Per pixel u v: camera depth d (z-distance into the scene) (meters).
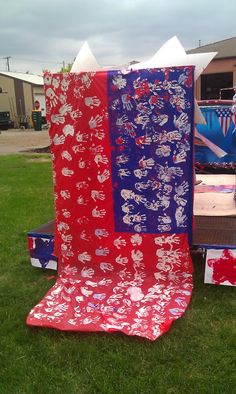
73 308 3.27
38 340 2.96
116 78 3.18
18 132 27.81
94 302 3.33
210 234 3.68
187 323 3.08
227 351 2.76
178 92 3.11
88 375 2.59
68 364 2.70
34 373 2.62
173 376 2.53
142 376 2.55
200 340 2.88
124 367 2.63
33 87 33.47
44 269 4.13
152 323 3.02
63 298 3.39
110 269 3.57
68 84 3.28
